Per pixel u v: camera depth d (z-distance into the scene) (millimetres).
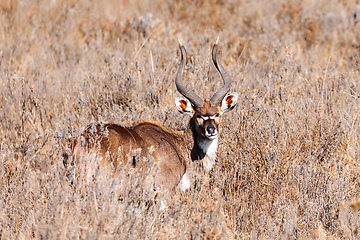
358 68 31203
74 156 16469
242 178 19219
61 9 43031
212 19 41562
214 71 29219
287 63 27547
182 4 44906
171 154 18828
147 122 19953
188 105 19812
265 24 39531
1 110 23594
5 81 26109
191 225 14750
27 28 37344
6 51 32031
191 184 18578
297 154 19516
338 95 25625
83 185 15688
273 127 20594
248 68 30734
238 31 39031
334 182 18266
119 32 38062
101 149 17062
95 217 14281
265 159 19203
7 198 16391
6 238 14281
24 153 18984
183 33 37188
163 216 15867
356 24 39625
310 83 26375
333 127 21234
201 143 19719
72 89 25719
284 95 23750
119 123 20750
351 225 16953
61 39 36219
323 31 39219
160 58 30328
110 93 24234
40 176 16469
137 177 16625
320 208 17859
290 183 18766
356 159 20953
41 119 22891
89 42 35375
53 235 13820
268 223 17031
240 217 17688
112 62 28641
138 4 47875
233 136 20500
